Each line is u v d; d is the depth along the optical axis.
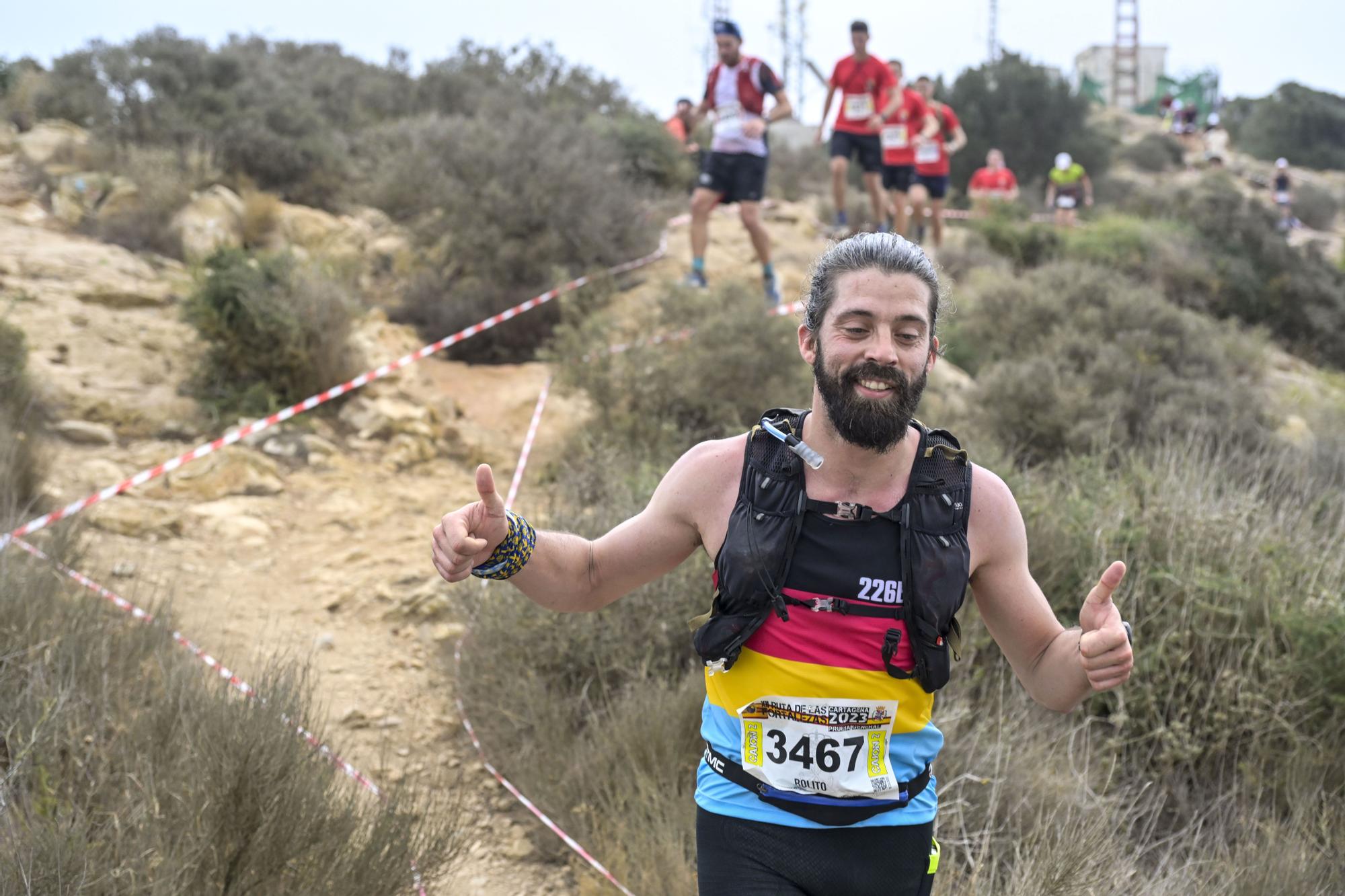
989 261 13.62
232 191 11.77
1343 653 4.17
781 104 9.04
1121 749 4.14
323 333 7.36
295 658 3.64
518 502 6.37
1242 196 17.88
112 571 4.85
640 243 10.55
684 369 7.09
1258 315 15.41
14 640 3.74
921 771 2.16
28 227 9.43
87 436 6.36
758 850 2.09
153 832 2.85
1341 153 48.53
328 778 3.17
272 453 6.58
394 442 6.96
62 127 11.74
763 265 9.33
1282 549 4.68
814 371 2.09
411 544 5.71
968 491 2.10
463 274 9.66
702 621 2.14
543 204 9.48
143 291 8.34
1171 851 3.66
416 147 9.96
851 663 2.04
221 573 5.18
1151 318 9.53
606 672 4.27
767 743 2.09
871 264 2.04
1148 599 4.52
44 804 2.95
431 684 4.49
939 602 2.02
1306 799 3.81
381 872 2.99
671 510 2.24
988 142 28.42
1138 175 35.88
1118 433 7.33
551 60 20.09
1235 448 6.90
